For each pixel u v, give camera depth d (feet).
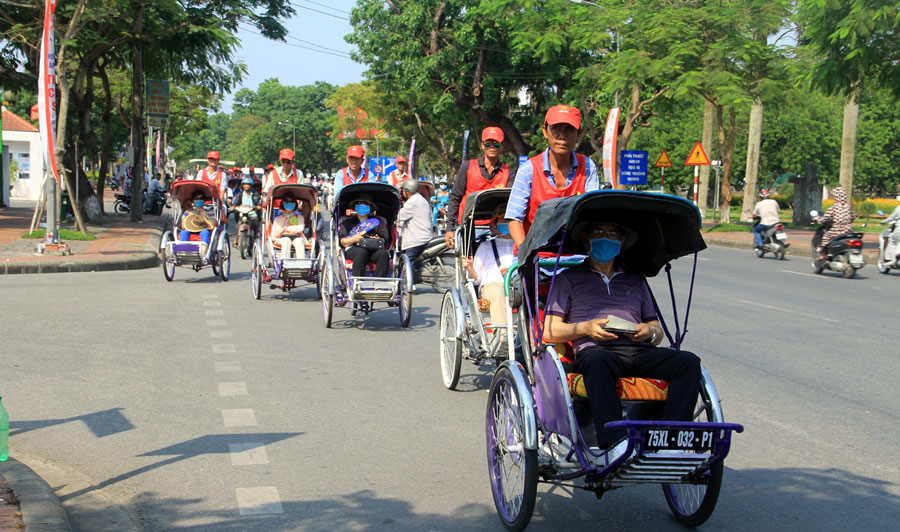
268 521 14.64
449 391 24.36
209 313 37.40
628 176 99.04
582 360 14.07
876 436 20.17
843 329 35.01
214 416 21.15
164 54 91.35
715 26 90.27
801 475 17.46
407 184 37.42
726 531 14.53
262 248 42.29
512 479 14.65
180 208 50.29
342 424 20.70
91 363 26.63
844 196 57.57
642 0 92.79
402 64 130.52
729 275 56.95
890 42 65.21
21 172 150.41
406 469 17.51
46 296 40.65
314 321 36.37
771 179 187.52
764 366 27.66
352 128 236.84
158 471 17.11
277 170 44.52
